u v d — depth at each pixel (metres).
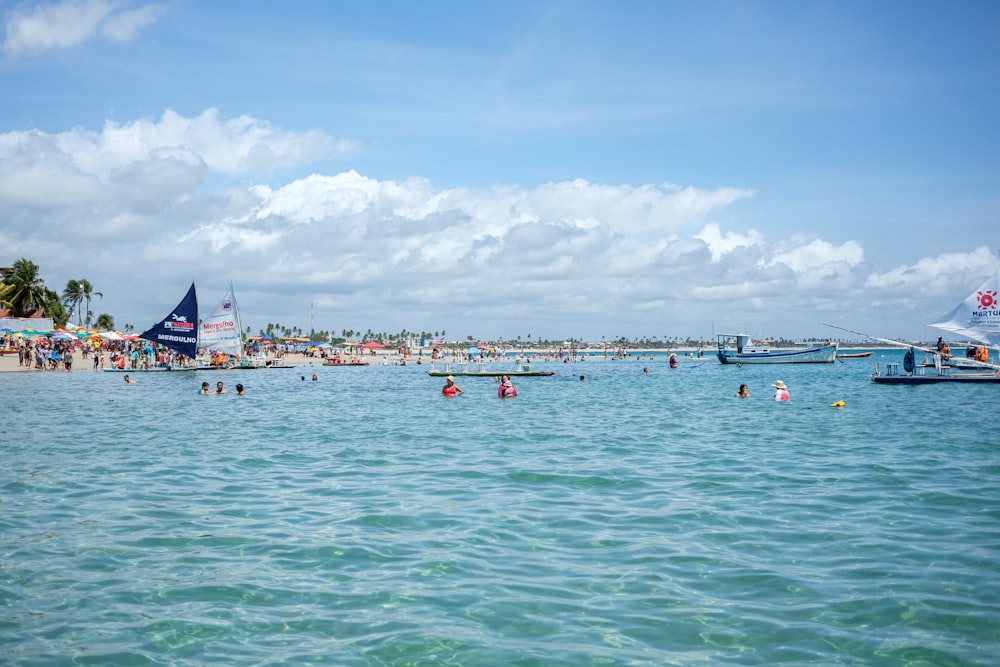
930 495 16.22
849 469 19.52
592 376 83.12
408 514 14.77
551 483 17.97
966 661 8.01
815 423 30.72
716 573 10.95
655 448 23.88
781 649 8.34
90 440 26.27
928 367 57.38
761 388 57.41
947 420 31.08
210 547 12.48
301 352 165.62
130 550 12.30
